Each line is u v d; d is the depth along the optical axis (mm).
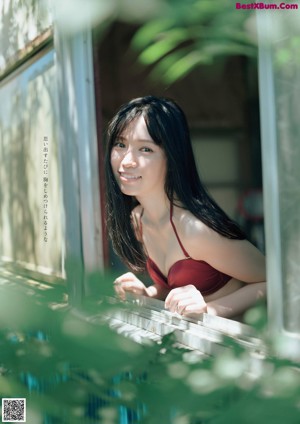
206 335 2014
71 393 1082
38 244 4188
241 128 7316
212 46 1036
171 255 2436
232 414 863
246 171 7254
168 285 2629
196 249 2342
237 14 1006
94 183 3158
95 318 1224
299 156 1592
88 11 1061
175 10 979
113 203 2643
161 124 2367
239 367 1041
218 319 2012
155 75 1131
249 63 7160
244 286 2457
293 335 1645
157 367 1088
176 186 2371
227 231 2332
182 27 1027
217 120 7262
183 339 2100
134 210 2631
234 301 2268
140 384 1070
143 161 2381
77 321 1162
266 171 1689
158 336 2227
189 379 1011
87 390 1089
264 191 1708
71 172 3254
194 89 7191
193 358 1257
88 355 1094
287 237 1657
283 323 1674
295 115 1594
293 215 1632
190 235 2326
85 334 1125
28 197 4426
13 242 4836
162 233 2475
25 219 4492
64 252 3363
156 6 991
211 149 7223
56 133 3738
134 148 2406
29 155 4348
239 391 938
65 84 3236
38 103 4066
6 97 4805
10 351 1152
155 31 999
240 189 7059
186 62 1063
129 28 6617
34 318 1199
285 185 1646
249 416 855
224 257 2324
